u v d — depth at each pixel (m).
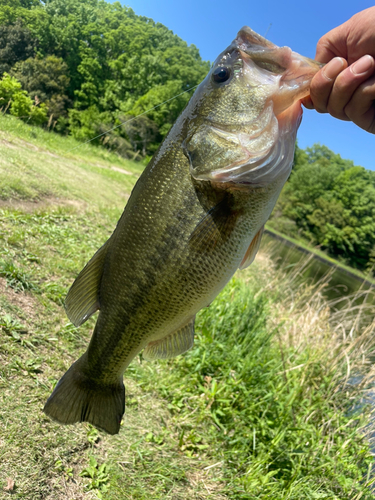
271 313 1.04
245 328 0.79
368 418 0.67
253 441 0.54
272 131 0.32
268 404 0.60
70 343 0.58
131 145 7.88
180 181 0.32
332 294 2.17
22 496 0.35
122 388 0.37
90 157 3.56
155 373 0.62
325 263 4.55
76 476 0.40
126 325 0.34
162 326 0.34
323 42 0.32
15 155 1.61
